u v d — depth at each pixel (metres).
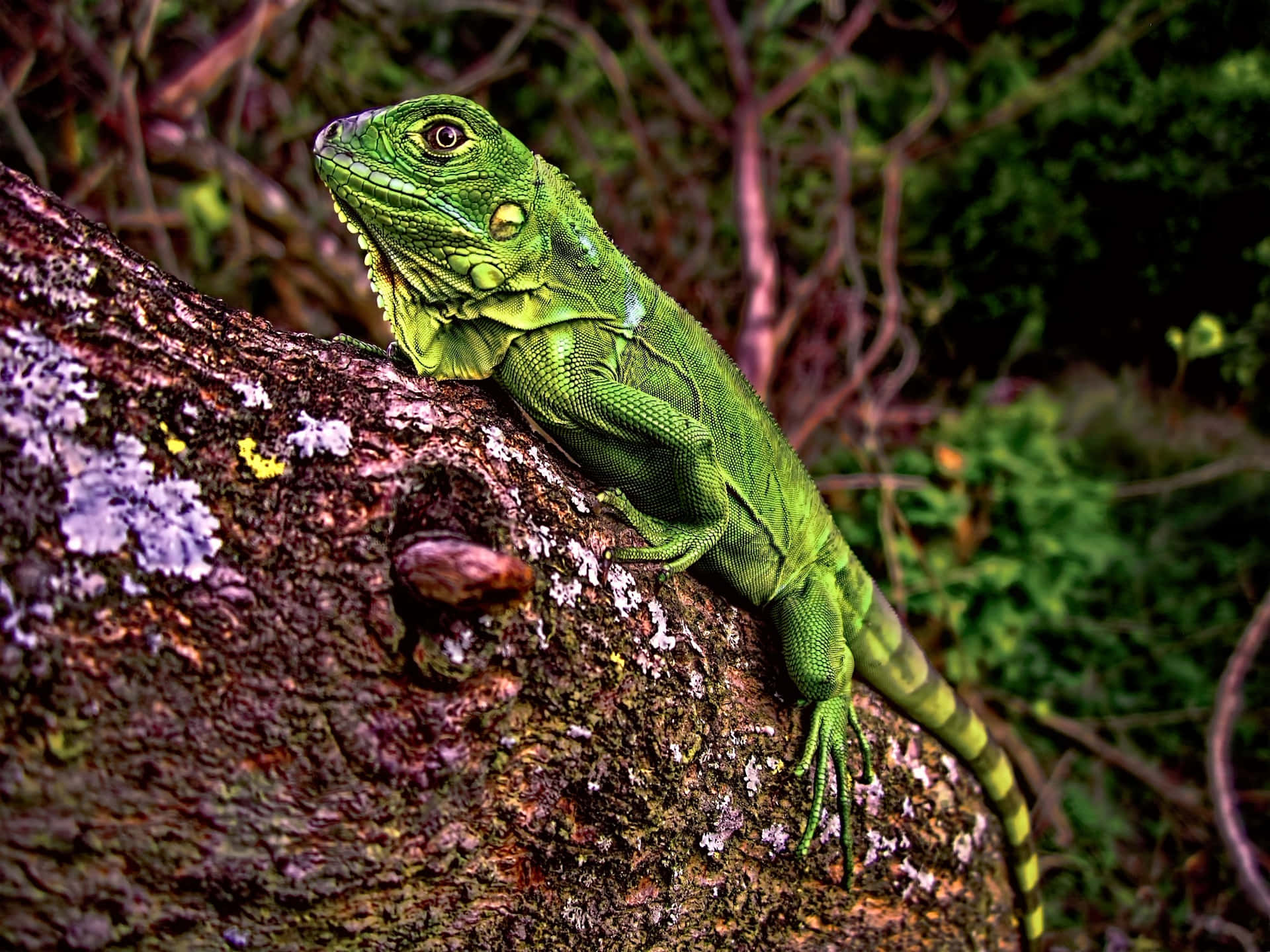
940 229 1.23
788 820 0.49
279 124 0.93
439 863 0.43
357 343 0.47
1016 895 0.57
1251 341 1.12
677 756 0.46
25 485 0.40
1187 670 0.91
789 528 0.50
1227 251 1.17
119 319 0.41
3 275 0.41
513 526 0.43
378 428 0.43
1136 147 1.18
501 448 0.45
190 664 0.41
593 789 0.45
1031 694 0.88
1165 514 1.12
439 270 0.45
